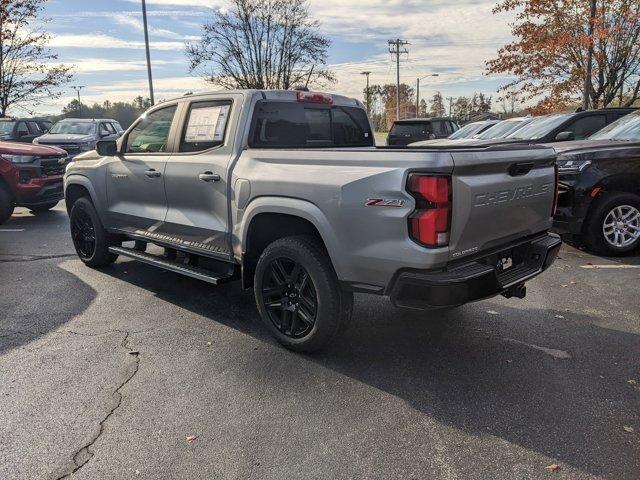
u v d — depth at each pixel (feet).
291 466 8.79
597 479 8.40
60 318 15.51
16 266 21.42
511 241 12.44
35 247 25.07
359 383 11.55
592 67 50.70
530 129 31.73
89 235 20.76
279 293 13.15
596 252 22.08
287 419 10.17
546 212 13.43
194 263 16.66
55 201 34.04
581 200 21.29
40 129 63.72
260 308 13.55
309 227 13.01
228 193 14.05
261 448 9.27
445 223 10.25
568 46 50.49
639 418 10.04
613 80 51.39
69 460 8.96
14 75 75.77
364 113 17.95
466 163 10.41
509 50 54.08
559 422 9.96
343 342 13.73
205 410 10.48
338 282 12.01
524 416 10.18
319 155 11.98
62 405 10.66
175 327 14.84
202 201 15.02
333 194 11.39
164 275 20.10
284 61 82.89
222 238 14.48
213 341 13.85
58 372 12.07
